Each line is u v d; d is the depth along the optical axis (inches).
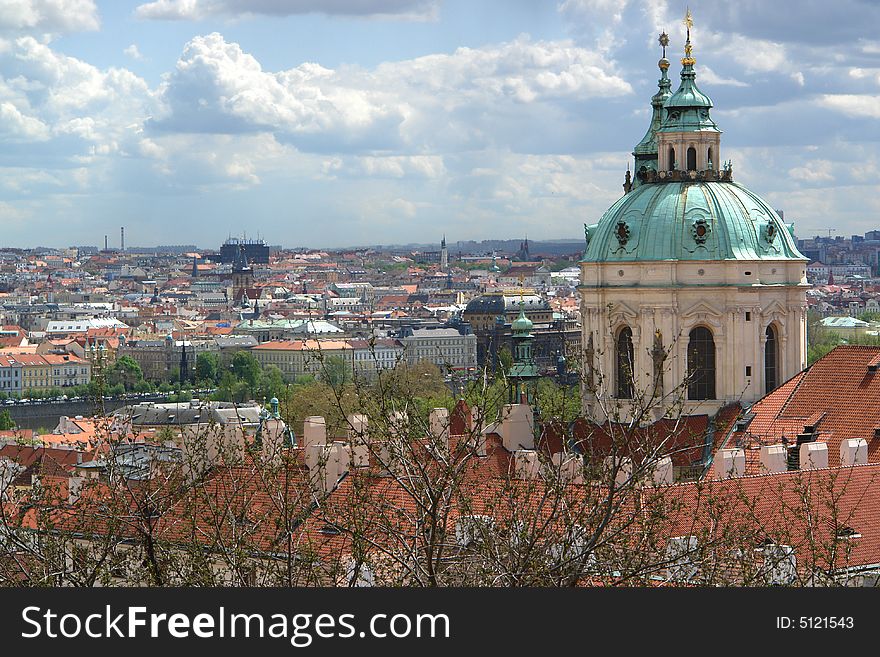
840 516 6530.5
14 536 4813.0
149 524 4793.3
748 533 5310.0
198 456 5807.1
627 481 4608.8
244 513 4886.8
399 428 4837.6
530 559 4468.5
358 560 4515.3
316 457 6501.0
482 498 5310.0
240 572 4677.7
